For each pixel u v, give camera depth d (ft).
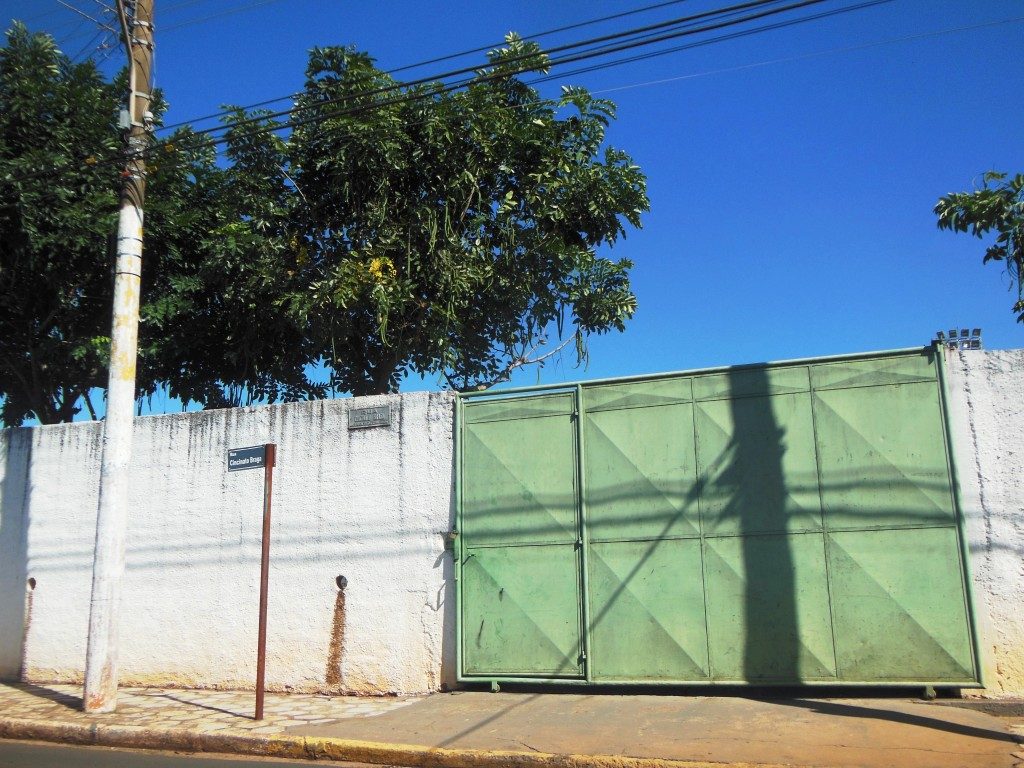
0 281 41.70
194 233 44.27
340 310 40.27
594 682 28.22
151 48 32.40
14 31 41.60
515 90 42.04
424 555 31.27
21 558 37.93
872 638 25.77
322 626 32.09
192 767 22.90
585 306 42.98
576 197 42.24
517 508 30.32
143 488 36.11
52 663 36.37
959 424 26.12
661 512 28.50
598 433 29.76
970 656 24.90
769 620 26.81
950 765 18.79
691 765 19.70
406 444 32.30
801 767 19.03
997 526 25.32
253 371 47.57
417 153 40.45
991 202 31.78
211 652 33.58
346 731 24.89
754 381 28.19
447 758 22.13
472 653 30.04
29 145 40.96
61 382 48.08
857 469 26.68
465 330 43.65
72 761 23.88
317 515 32.99
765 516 27.35
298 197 42.45
